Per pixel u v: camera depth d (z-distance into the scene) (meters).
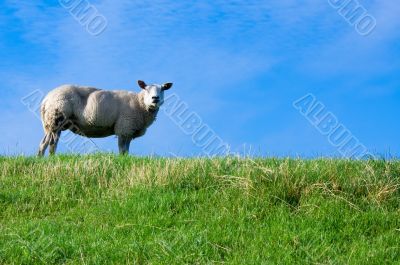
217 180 8.16
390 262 5.87
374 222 6.79
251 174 7.95
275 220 6.91
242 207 7.16
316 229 6.58
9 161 10.23
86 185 8.91
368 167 8.07
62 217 7.65
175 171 8.46
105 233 6.80
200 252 6.06
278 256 5.93
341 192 7.44
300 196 7.46
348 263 5.74
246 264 5.74
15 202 8.27
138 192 7.96
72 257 6.19
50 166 9.58
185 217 7.16
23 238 6.72
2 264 6.00
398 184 7.62
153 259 5.98
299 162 8.53
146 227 6.86
